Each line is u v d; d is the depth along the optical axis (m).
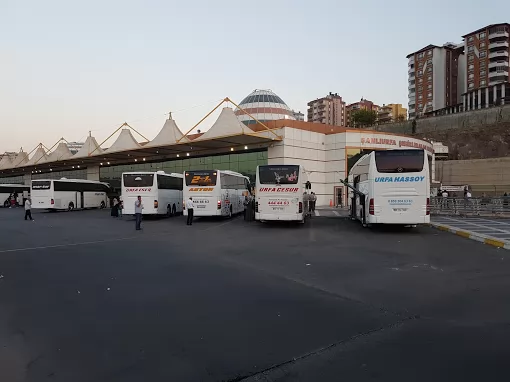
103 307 5.75
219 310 5.57
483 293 6.44
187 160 42.53
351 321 5.11
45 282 7.34
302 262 9.32
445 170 54.62
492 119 66.50
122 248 11.86
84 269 8.56
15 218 26.31
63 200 34.91
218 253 10.77
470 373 3.62
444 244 12.30
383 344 4.34
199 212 22.31
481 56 88.12
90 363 3.89
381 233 15.52
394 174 15.12
